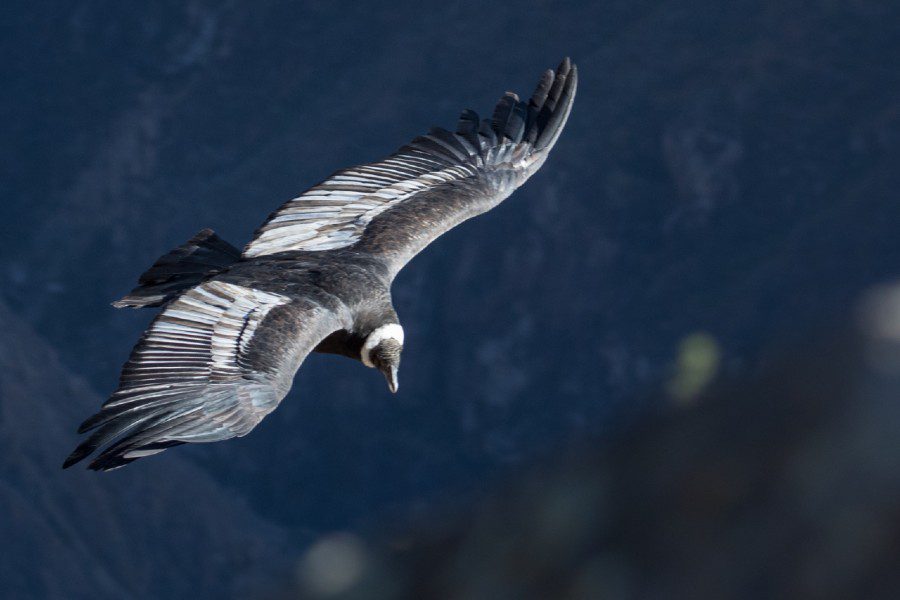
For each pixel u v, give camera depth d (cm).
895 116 5684
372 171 1028
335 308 876
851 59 5916
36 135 6112
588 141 5838
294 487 5047
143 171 6019
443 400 5334
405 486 5106
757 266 5428
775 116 5772
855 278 5300
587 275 5581
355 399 5234
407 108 6100
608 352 5369
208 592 4525
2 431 4709
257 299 852
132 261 5734
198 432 731
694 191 5647
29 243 5772
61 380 5203
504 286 5553
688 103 5856
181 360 778
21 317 5522
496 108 1121
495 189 1055
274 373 787
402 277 5603
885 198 5450
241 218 5856
